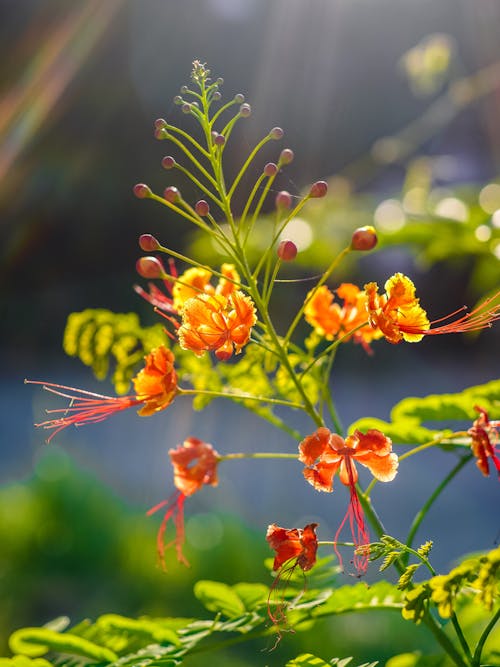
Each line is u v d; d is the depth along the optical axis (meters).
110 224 19.94
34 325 19.92
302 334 14.31
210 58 18.38
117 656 1.64
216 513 6.59
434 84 6.22
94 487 6.95
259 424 13.21
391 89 17.95
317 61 18.06
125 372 2.08
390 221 3.05
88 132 19.45
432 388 16.86
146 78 18.97
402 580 1.43
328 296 1.95
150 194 1.63
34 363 19.53
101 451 12.07
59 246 20.06
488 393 1.84
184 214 1.64
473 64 14.75
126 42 18.86
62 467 7.07
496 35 14.26
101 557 6.49
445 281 16.25
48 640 1.61
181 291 1.81
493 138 11.09
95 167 19.66
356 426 1.88
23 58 18.88
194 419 13.38
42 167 19.59
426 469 11.30
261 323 1.64
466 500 10.15
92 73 19.05
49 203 19.73
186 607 5.99
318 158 18.23
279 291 14.44
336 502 9.80
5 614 5.93
